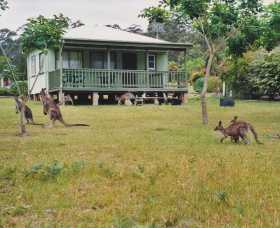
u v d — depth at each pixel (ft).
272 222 20.68
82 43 109.91
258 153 42.14
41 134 58.18
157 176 30.94
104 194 26.37
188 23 73.87
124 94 114.11
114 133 58.85
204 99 72.13
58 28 58.90
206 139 52.70
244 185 28.09
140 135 56.59
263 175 31.14
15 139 53.26
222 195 24.57
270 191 26.61
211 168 33.88
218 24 72.49
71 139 52.90
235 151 43.52
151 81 118.62
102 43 111.75
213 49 73.61
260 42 75.61
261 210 22.63
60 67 108.58
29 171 31.94
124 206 23.76
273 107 107.14
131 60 122.01
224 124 70.74
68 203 24.53
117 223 20.65
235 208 22.95
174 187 27.63
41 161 37.45
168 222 20.97
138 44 115.44
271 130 63.36
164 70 124.47
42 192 26.84
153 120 77.51
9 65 60.70
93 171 32.71
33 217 22.39
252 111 96.68
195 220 21.61
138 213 22.44
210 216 21.90
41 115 83.76
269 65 131.03
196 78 170.81
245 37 73.82
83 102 116.57
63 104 108.99
